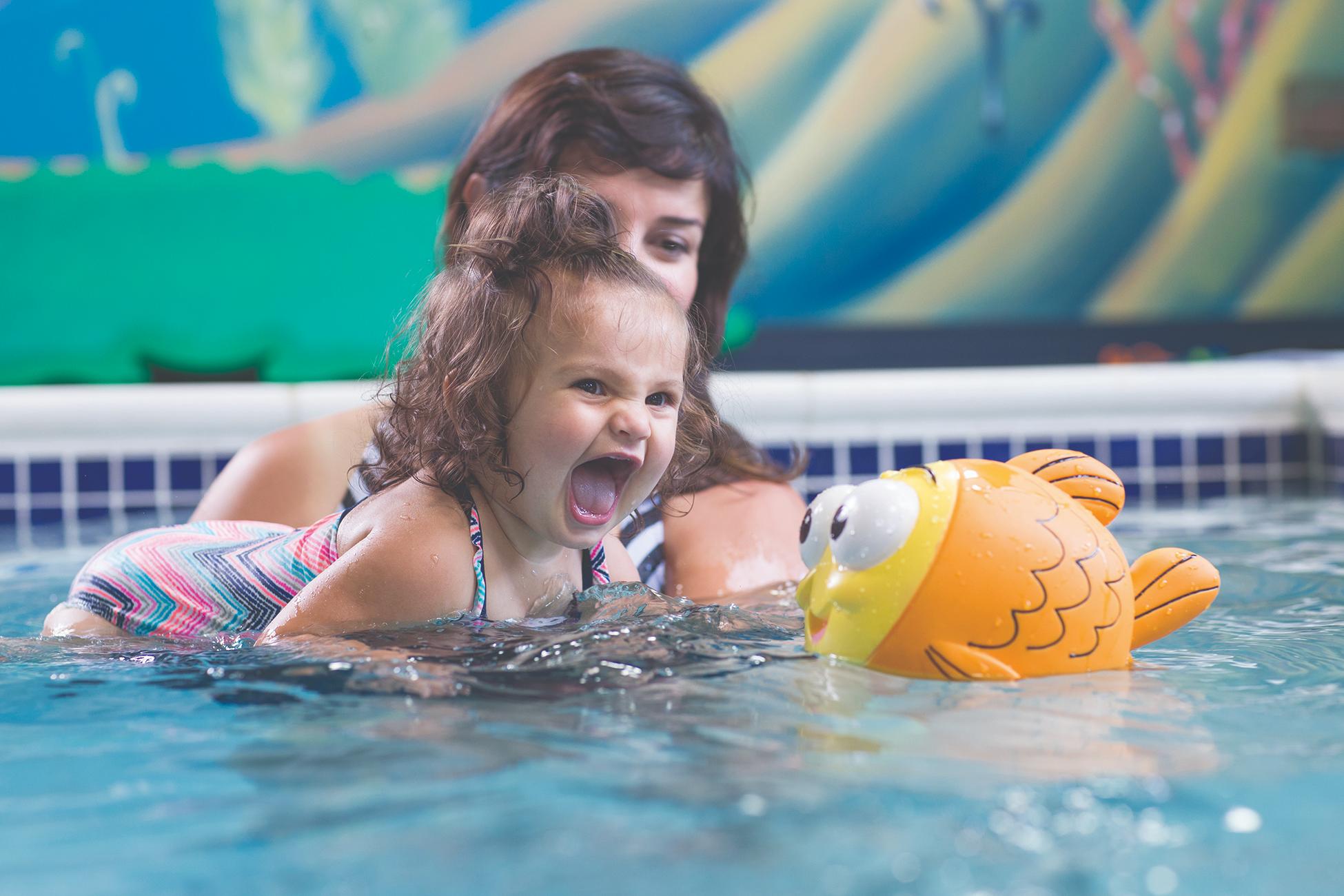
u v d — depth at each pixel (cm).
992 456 267
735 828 58
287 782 67
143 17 469
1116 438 269
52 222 469
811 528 96
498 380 113
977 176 496
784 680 87
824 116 492
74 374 475
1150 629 96
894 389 264
